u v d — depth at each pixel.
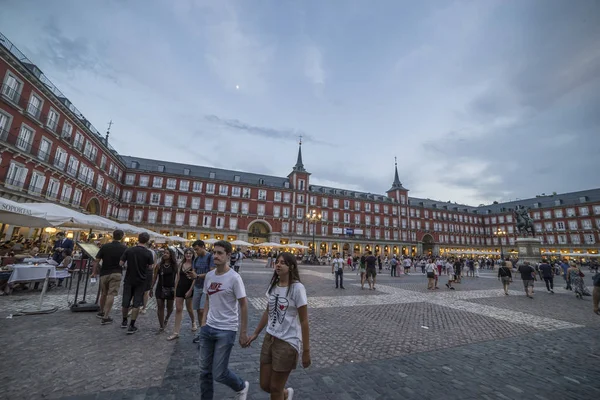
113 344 4.85
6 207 8.32
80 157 29.73
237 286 3.08
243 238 50.62
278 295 2.78
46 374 3.67
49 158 24.36
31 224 10.75
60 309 7.05
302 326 2.62
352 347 5.36
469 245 74.25
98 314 6.43
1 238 20.53
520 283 19.91
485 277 25.02
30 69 22.39
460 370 4.49
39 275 8.26
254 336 2.91
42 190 23.89
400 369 4.44
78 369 3.86
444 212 73.12
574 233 61.31
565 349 5.64
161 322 5.63
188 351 4.72
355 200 61.94
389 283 17.08
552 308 10.21
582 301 12.14
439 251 68.88
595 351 5.53
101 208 36.66
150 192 46.81
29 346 4.57
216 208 50.25
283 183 57.69
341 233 56.88
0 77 19.20
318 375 4.11
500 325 7.44
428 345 5.64
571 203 62.84
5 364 3.88
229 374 2.91
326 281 16.94
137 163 47.47
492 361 4.91
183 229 47.59
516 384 4.06
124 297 5.58
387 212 64.88
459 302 10.85
